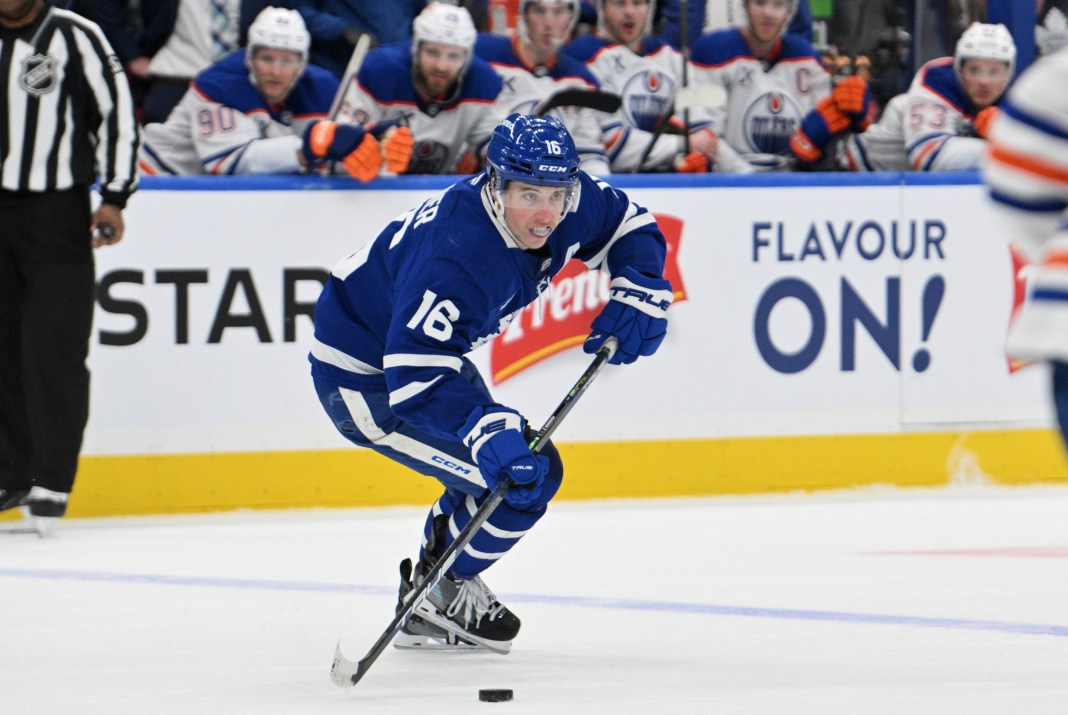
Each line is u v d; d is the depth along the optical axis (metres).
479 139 18.52
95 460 16.91
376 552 15.02
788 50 20.22
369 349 10.05
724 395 18.22
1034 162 5.72
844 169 19.91
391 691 9.19
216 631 11.21
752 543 15.38
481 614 10.28
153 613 11.92
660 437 18.09
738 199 18.16
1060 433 5.60
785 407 18.39
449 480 10.22
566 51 19.58
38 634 11.09
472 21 18.61
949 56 20.48
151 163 17.86
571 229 9.91
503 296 9.31
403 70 18.09
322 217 17.27
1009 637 10.66
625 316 10.10
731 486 18.30
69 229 15.95
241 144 17.41
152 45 18.84
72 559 14.66
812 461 18.52
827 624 11.23
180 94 18.64
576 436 17.88
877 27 20.62
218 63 17.70
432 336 9.02
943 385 18.78
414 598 9.05
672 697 8.87
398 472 17.70
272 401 17.23
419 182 17.50
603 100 17.98
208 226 17.00
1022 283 18.94
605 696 8.93
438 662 10.11
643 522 16.83
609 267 10.50
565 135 9.09
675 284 18.05
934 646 10.37
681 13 18.84
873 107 20.75
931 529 16.27
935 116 19.48
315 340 10.38
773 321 18.31
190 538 15.95
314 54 18.97
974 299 18.81
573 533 16.06
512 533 10.09
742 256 18.19
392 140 17.06
